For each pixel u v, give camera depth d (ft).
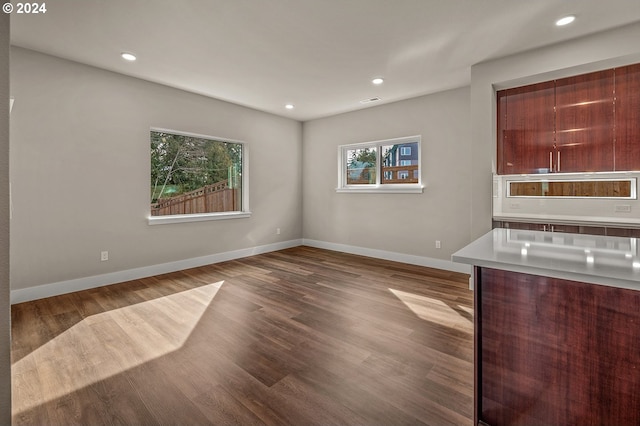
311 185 19.02
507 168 10.79
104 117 11.21
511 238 5.90
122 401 5.29
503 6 7.34
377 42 9.09
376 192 15.89
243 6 7.30
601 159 9.17
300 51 9.66
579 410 3.83
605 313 3.65
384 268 14.03
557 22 8.02
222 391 5.55
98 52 9.76
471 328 8.03
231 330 7.93
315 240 18.98
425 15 7.72
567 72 9.35
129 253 12.05
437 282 11.96
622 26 8.25
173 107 13.07
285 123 18.24
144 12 7.52
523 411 4.21
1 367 3.06
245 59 10.24
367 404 5.23
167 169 13.47
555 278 3.94
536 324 4.09
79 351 6.90
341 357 6.68
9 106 3.06
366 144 16.55
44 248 10.07
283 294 10.61
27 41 9.05
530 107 10.31
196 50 9.60
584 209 10.46
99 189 11.19
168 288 11.18
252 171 16.52
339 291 10.91
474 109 10.73
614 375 3.61
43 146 9.96
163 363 6.44
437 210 13.98
